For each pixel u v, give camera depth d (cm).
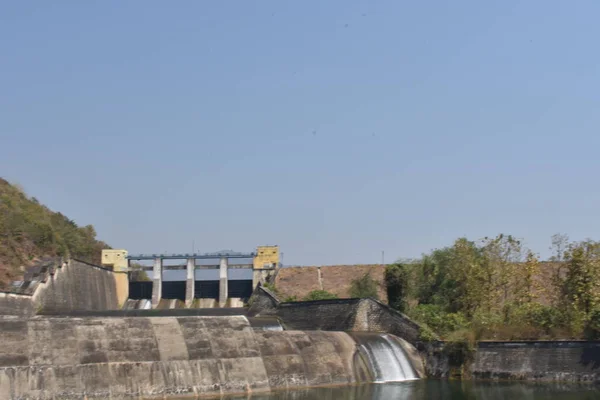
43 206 14875
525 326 8106
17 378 5819
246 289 15950
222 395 6675
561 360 7475
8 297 9000
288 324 9812
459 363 8031
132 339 6719
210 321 7450
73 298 11719
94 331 6606
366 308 9125
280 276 13212
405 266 10238
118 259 15150
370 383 7644
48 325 6394
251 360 7162
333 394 6881
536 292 9294
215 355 7000
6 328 6119
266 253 15350
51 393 5900
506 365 7750
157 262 15425
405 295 10112
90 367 6231
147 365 6519
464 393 6969
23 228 11919
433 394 6919
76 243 14488
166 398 6400
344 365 7694
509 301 8819
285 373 7238
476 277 9006
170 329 7062
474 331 8181
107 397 6119
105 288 13938
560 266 8531
